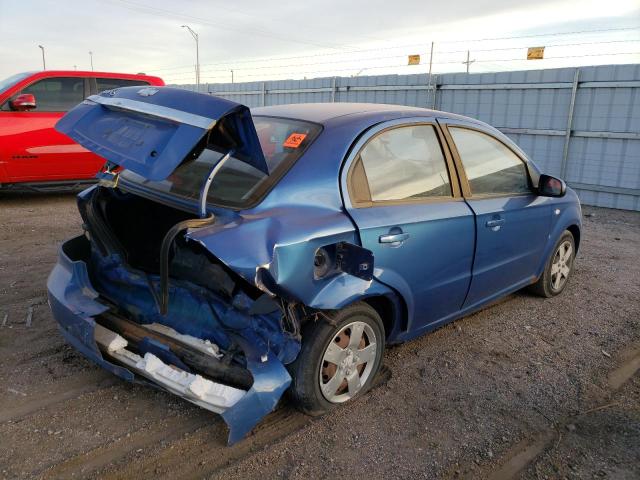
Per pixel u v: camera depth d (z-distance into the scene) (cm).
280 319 260
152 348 280
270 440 278
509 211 405
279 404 308
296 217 269
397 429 294
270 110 362
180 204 286
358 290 287
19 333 379
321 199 285
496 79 1130
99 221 314
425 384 343
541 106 1081
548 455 281
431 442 285
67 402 301
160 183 312
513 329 439
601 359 394
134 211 343
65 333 313
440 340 411
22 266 527
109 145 267
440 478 259
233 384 265
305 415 300
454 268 359
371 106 363
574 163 1062
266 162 277
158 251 328
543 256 477
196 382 255
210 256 260
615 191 1016
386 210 310
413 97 1267
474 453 279
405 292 322
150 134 259
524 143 1120
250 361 255
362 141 313
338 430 289
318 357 281
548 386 351
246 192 278
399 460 270
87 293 309
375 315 310
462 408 319
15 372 328
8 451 259
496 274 411
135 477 247
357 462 266
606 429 306
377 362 321
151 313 297
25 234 652
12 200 866
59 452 261
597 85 1002
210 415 297
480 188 391
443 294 358
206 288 268
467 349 398
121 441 271
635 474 269
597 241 758
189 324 281
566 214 494
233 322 265
